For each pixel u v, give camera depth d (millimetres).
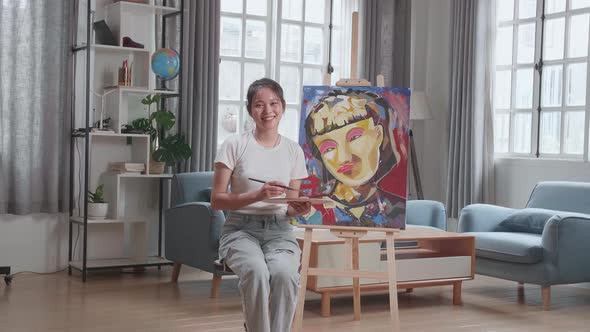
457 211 6895
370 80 7160
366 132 4137
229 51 6680
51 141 5723
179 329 4109
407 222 5984
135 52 6062
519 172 6504
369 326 4312
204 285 5480
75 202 5980
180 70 6031
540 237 5230
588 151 5898
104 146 6012
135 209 6234
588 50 5977
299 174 3348
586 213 5363
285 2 6914
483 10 6672
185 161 6258
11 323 4152
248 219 3225
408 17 7312
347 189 4043
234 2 6684
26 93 5625
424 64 7461
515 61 6695
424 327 4340
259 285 2959
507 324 4480
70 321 4234
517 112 6668
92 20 6016
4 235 5660
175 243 5492
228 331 4086
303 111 4188
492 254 5207
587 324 4523
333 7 7152
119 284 5434
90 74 5949
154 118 5855
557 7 6301
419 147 7461
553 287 5848
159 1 6258
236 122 6711
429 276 4902
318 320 4449
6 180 5609
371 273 3750
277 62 6859
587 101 5926
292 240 3252
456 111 6922
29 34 5637
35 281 5457
